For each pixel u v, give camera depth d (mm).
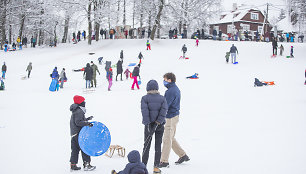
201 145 6492
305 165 4832
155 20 40469
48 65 26156
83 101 5238
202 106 12086
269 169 4781
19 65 26281
